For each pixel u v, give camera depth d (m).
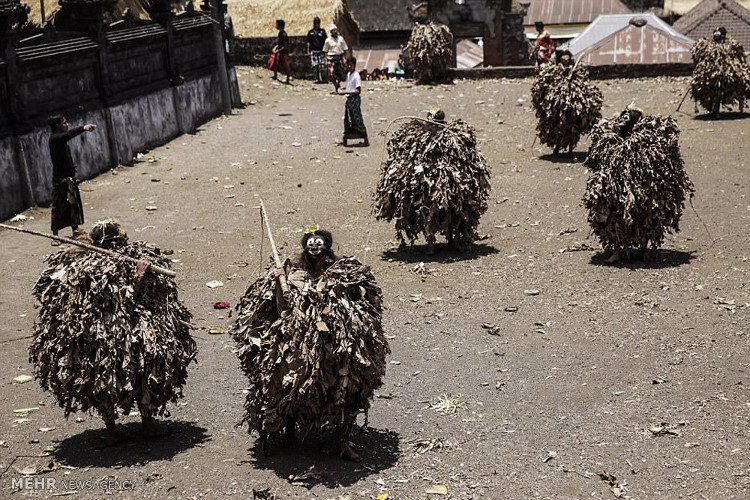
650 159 12.59
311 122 25.09
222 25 26.53
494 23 35.72
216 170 20.09
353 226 15.59
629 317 10.77
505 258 13.41
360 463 7.47
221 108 26.53
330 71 30.23
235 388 9.24
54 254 7.86
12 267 13.84
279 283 7.29
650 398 8.59
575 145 20.31
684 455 7.48
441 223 13.52
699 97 23.72
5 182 16.80
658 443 7.70
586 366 9.42
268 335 7.26
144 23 23.08
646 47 31.80
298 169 19.92
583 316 10.89
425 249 14.07
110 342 7.48
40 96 18.02
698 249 13.48
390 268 13.15
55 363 7.57
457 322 10.84
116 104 20.70
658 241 12.95
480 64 39.81
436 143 13.38
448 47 30.05
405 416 8.41
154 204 17.42
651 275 12.30
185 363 7.87
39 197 17.66
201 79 25.39
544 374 9.27
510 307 11.23
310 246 7.34
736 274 12.20
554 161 20.08
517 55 36.22
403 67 35.38
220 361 9.98
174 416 8.61
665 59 31.50
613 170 12.67
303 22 38.69
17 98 17.14
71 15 20.05
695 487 6.96
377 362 7.36
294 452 7.72
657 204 12.59
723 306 10.97
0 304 12.21
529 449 7.68
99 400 7.55
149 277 7.75
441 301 11.62
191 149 22.33
